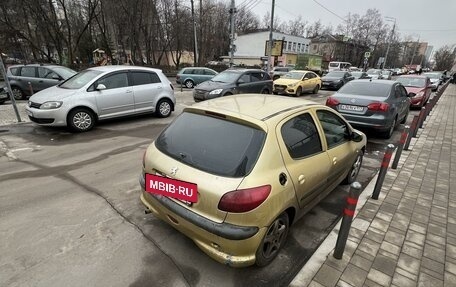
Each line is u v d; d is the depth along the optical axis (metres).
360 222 3.50
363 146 4.63
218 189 2.24
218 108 2.85
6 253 2.71
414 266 2.79
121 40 32.31
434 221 3.60
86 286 2.38
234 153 2.41
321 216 3.67
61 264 2.60
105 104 7.41
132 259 2.70
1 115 8.54
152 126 7.95
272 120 2.62
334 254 2.83
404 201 4.09
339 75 20.86
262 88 12.49
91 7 26.78
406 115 9.25
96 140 6.48
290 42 59.25
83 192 3.93
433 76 27.33
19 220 3.23
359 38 67.12
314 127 3.19
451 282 2.62
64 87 7.34
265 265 2.70
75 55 29.09
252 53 57.50
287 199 2.55
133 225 3.21
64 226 3.15
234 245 2.27
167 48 38.59
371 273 2.67
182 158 2.58
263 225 2.34
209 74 19.19
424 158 6.02
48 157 5.29
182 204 2.52
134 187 4.12
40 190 3.95
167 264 2.66
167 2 34.22
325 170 3.21
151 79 8.56
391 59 74.62
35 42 28.22
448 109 13.36
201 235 2.39
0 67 7.40
